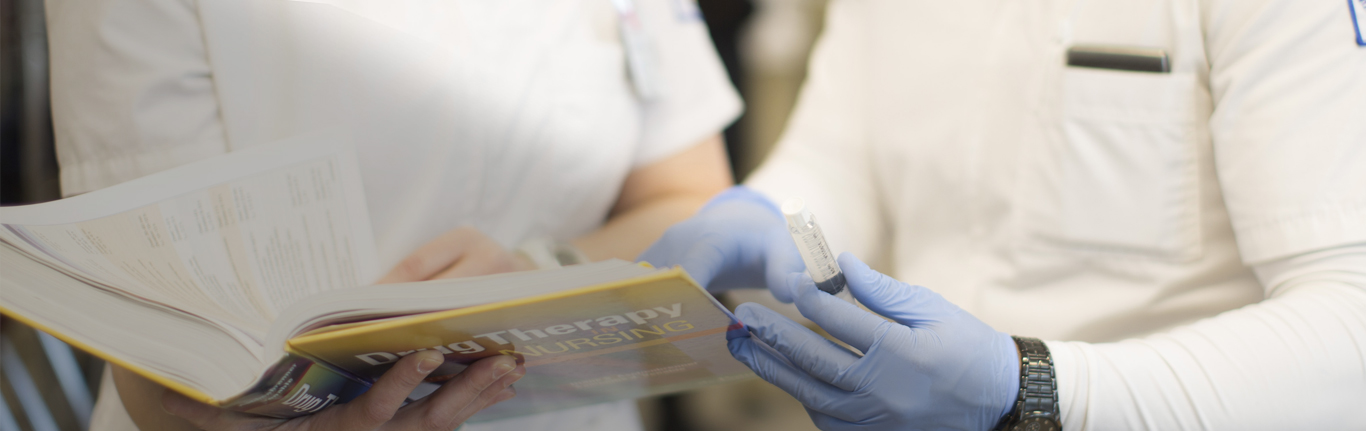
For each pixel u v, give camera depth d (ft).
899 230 4.57
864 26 4.70
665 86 4.38
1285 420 3.44
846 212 4.54
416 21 3.92
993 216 4.24
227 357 3.23
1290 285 3.60
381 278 3.64
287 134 3.85
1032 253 4.17
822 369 3.47
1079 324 4.14
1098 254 4.08
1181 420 3.48
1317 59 3.50
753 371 3.53
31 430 4.85
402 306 3.14
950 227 4.38
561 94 4.09
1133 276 4.05
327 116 3.87
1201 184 3.91
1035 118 4.09
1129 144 3.95
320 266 3.48
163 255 3.36
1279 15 3.57
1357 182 3.45
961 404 3.51
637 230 4.23
